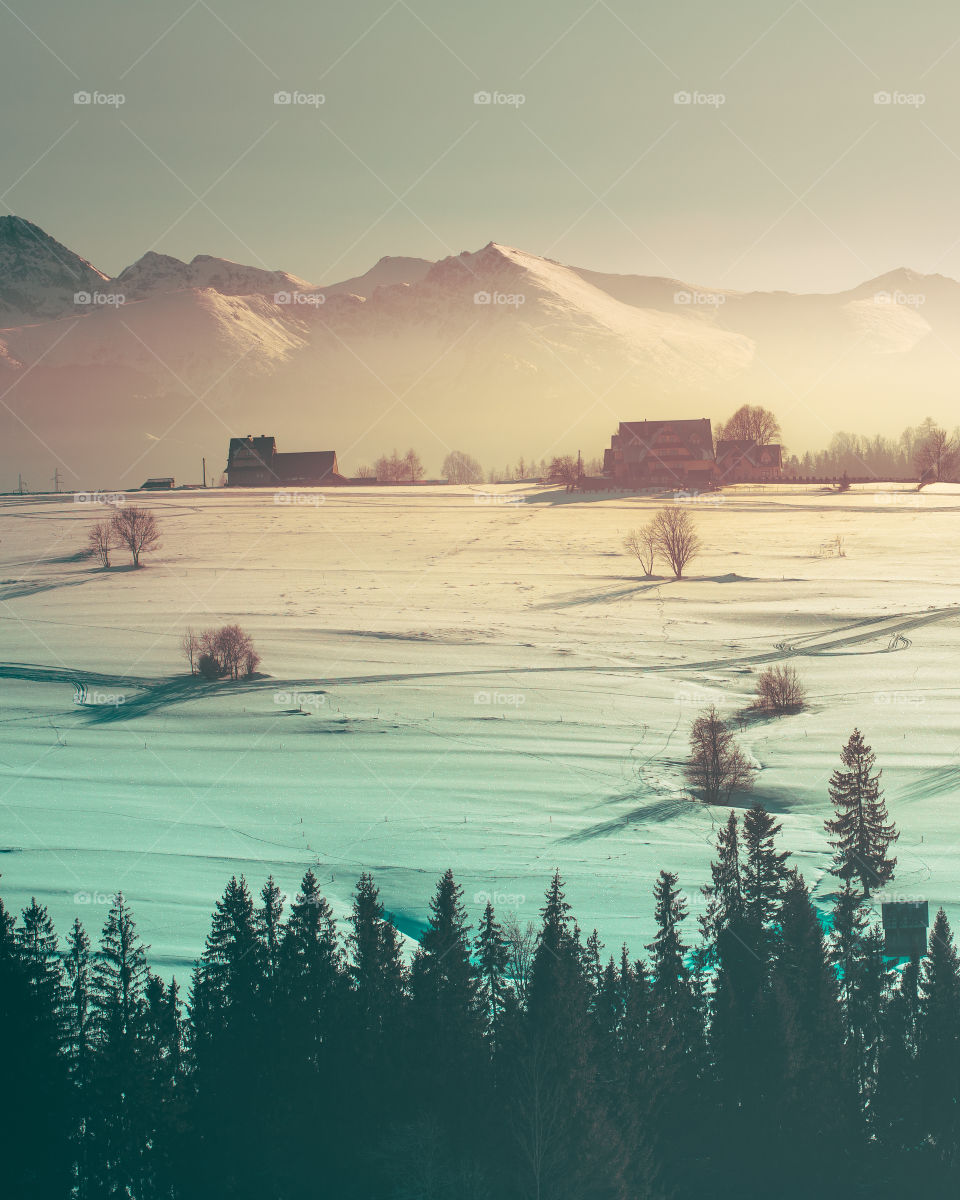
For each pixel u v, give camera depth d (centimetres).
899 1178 4106
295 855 6481
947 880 5984
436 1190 3666
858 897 5219
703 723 7912
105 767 8081
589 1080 3972
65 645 11662
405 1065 4166
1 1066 3975
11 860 6412
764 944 4819
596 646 11381
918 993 4850
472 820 6969
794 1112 4209
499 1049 4241
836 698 9438
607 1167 3750
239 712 9312
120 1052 4081
